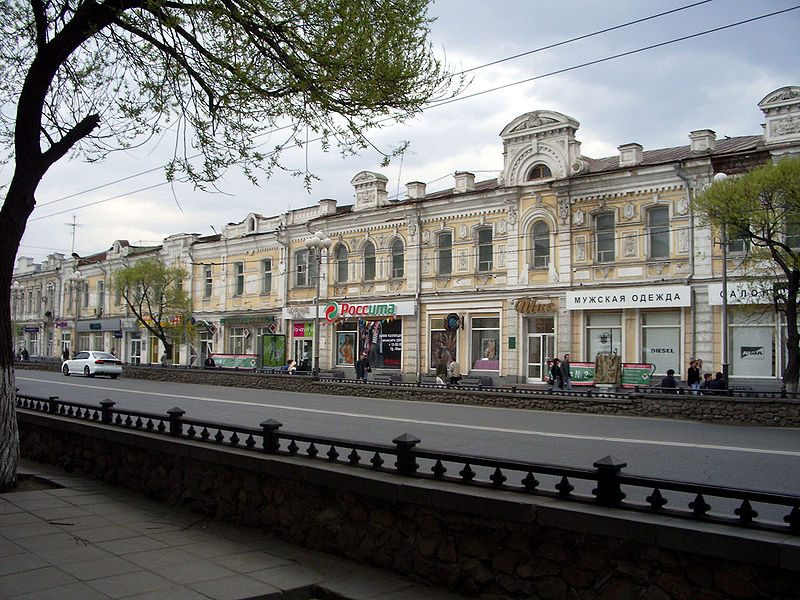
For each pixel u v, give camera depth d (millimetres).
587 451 11758
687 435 13984
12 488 9297
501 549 5312
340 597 5523
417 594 5559
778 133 23406
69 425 10609
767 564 3992
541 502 5121
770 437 13711
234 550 6742
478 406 20984
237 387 30219
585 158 32000
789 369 17594
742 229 17828
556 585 4969
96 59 10203
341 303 37344
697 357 24938
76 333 59938
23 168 9148
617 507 4910
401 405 21125
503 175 30859
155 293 43438
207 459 7988
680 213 25688
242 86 9477
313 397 24422
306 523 6895
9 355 9305
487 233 31875
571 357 28281
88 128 9617
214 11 8859
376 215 35844
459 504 5488
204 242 47094
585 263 28109
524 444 12609
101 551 6578
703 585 4305
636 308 26531
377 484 6113
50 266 64688
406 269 34562
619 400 18375
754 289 20234
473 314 31828
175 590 5543
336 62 8867
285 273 40969
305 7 8828
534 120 29766
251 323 43156
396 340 34781
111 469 9812
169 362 42906
